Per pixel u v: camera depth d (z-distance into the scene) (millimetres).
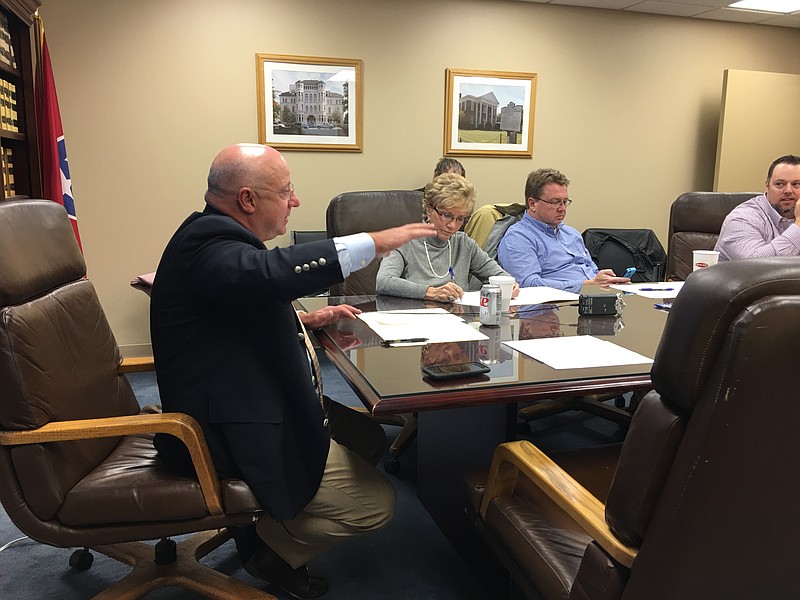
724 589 833
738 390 671
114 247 3668
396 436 2506
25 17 2721
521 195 4352
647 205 4633
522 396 1196
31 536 1236
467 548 1661
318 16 3770
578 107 4348
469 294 2223
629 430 805
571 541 1136
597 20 4270
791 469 743
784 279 665
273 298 1213
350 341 1557
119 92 3535
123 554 1587
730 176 4473
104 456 1448
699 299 681
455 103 4078
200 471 1242
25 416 1182
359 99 3908
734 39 4590
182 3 3553
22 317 1206
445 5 3971
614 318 1868
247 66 3701
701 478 723
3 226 1242
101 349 1529
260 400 1281
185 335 1282
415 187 4121
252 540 1573
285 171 1362
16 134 2709
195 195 3744
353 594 1577
